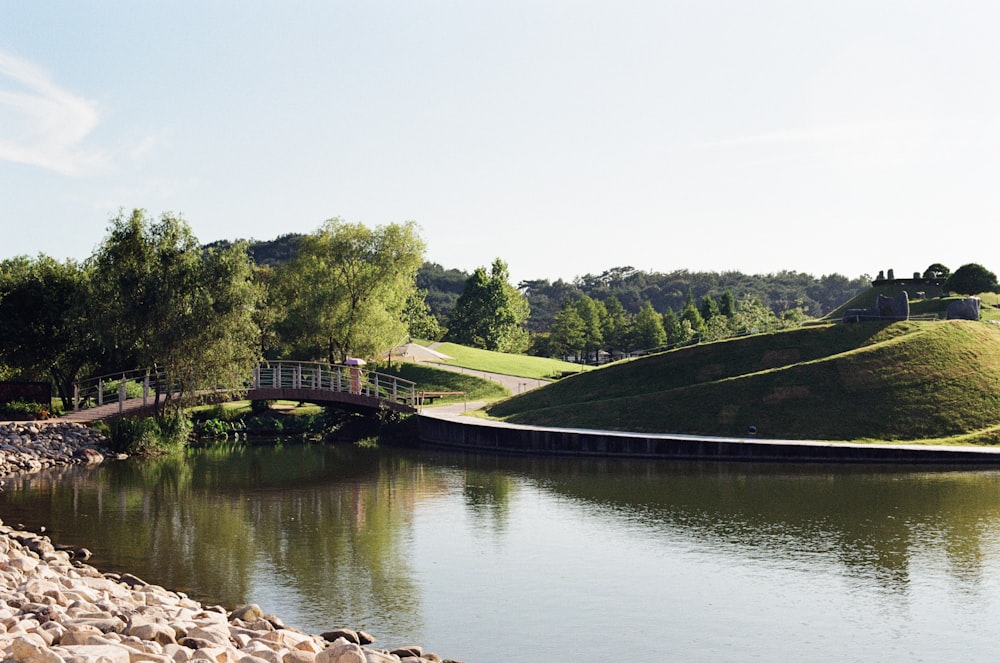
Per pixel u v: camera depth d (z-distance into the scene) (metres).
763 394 59.03
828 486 40.34
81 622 17.05
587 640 20.94
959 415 55.16
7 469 45.47
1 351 60.22
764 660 19.67
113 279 53.06
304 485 42.62
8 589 19.58
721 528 32.16
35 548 27.62
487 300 145.75
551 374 103.81
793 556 28.11
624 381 68.00
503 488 41.44
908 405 56.16
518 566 27.38
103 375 60.00
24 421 52.38
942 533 30.69
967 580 25.25
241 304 54.19
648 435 54.34
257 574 26.22
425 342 115.75
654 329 152.50
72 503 37.38
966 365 60.38
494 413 68.38
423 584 25.39
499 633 21.34
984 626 21.62
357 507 36.84
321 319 77.38
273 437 65.75
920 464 46.97
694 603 23.59
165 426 54.62
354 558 28.28
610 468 47.62
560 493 39.84
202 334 52.53
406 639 20.86
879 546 29.06
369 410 66.19
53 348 60.56
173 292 52.38
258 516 34.88
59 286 60.62
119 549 29.22
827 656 19.89
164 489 41.25
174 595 22.73
